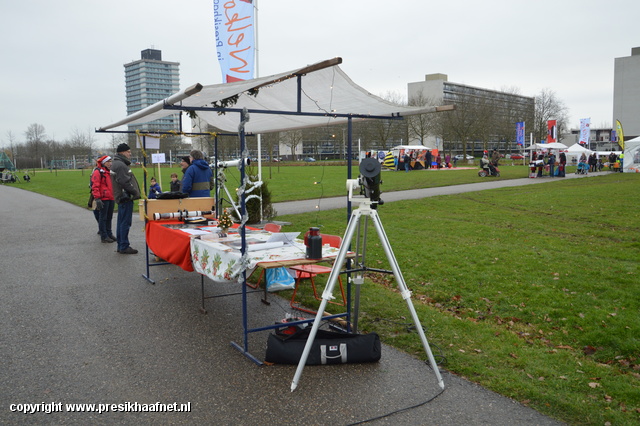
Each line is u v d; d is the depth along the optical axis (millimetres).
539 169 28719
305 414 3191
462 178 28734
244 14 9680
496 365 3900
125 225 8422
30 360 4051
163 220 6695
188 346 4355
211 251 4613
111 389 3545
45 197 22609
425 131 57938
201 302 5668
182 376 3758
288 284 6180
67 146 79500
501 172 35281
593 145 96812
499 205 14750
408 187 22203
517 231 9945
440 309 5359
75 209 16453
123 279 6723
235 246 4625
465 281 6219
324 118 6301
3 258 8125
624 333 4430
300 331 4105
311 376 3758
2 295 5938
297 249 4625
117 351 4242
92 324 4926
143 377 3740
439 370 3836
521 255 7609
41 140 84625
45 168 81000
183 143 42938
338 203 16219
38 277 6828
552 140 47281
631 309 5055
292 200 17453
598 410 3199
